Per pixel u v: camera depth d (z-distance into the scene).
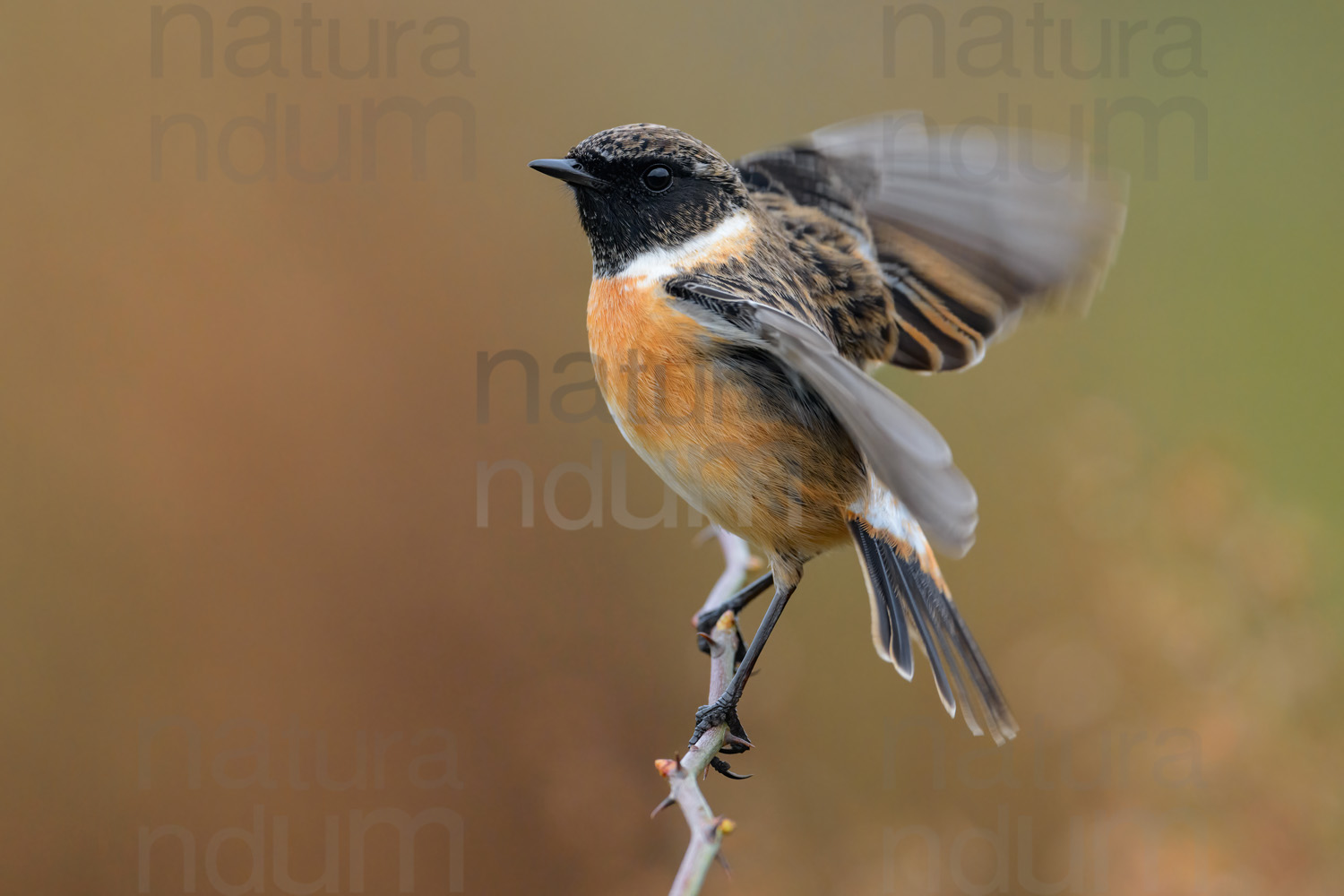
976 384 12.88
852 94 13.54
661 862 10.77
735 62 13.52
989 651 11.36
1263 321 13.90
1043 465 12.08
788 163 7.55
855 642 11.66
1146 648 10.52
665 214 6.61
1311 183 14.41
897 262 7.53
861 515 6.37
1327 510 12.91
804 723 11.40
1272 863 9.61
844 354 6.95
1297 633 10.44
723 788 10.93
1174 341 13.68
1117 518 11.03
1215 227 14.38
